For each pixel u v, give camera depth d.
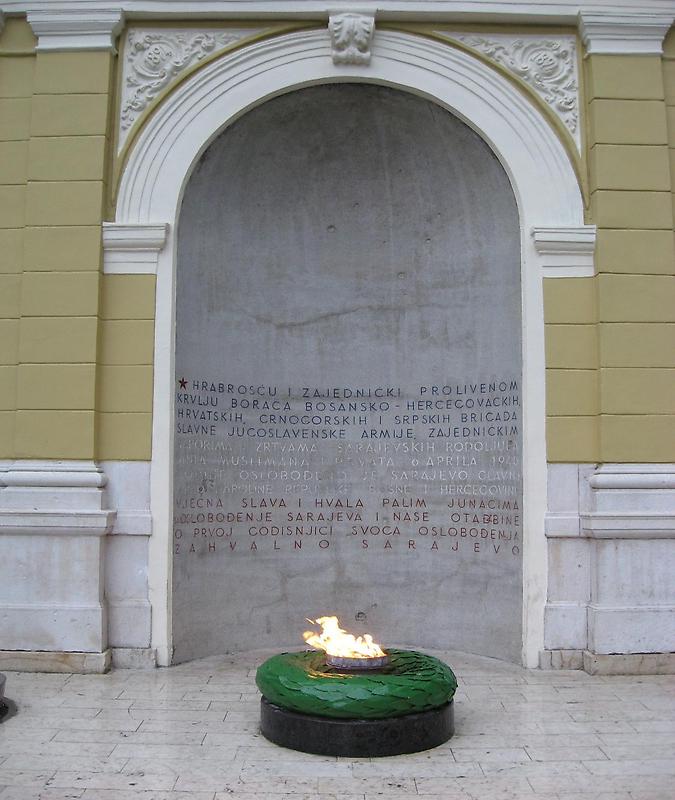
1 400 7.43
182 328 7.75
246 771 4.86
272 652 7.94
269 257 8.45
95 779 4.73
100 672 7.01
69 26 7.58
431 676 5.31
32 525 7.06
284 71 7.71
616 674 7.04
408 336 8.48
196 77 7.70
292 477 8.38
